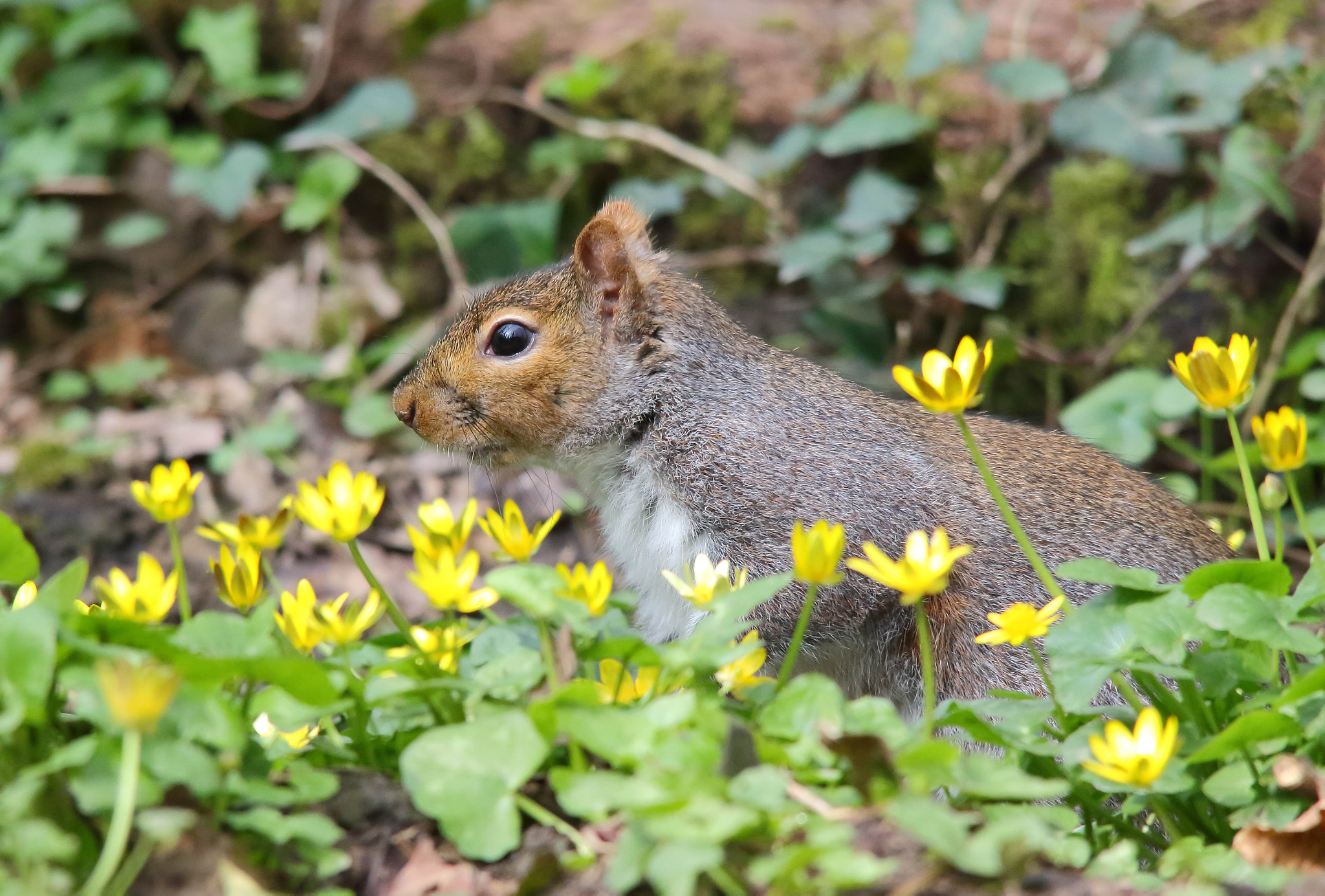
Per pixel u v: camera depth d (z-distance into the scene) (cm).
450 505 1224
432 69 1441
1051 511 838
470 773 491
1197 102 1256
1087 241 1273
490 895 515
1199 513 1066
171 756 466
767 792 471
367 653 621
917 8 1248
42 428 1329
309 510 597
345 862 501
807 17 1390
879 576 523
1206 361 602
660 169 1389
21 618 483
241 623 542
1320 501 1156
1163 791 513
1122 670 602
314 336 1409
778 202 1338
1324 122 1198
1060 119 1214
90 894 430
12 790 457
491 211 1334
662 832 434
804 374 880
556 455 898
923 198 1316
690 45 1389
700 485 848
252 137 1495
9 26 1523
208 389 1369
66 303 1430
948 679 810
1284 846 523
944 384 567
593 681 577
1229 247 1226
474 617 1086
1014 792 492
